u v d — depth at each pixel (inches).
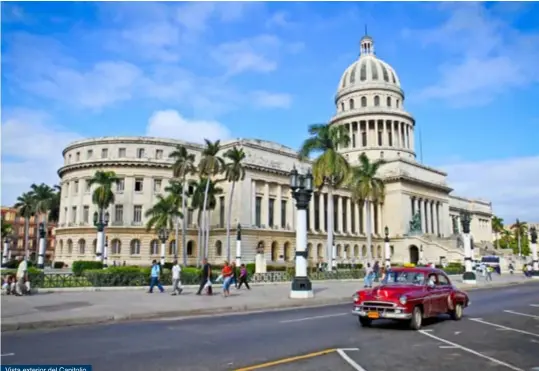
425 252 3403.1
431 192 4005.9
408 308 555.5
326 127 1891.0
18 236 4788.4
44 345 451.2
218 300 890.7
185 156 2404.0
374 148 4042.8
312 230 3164.4
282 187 3065.9
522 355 417.4
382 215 3708.2
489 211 5492.1
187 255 2888.8
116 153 2906.0
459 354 418.9
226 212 2849.4
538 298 1081.4
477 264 2444.6
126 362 377.4
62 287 1065.5
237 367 361.4
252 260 2719.0
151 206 2851.9
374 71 4384.8
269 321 641.0
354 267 2844.5
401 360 391.2
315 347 443.8
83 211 2896.2
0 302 794.8
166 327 578.2
